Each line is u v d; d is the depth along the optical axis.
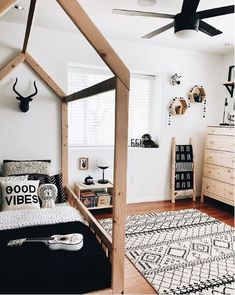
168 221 3.35
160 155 4.20
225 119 4.37
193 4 2.04
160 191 4.29
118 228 1.43
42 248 1.61
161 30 2.46
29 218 2.03
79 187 3.37
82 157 3.67
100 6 2.52
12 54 3.06
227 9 2.05
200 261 2.40
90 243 1.73
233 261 2.42
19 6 2.55
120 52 3.69
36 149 3.29
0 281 1.31
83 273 1.43
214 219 3.46
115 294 1.48
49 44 3.27
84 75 3.77
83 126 3.86
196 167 4.49
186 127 4.33
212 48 3.99
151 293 1.96
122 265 1.47
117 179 1.39
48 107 3.29
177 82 4.10
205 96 4.34
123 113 1.35
